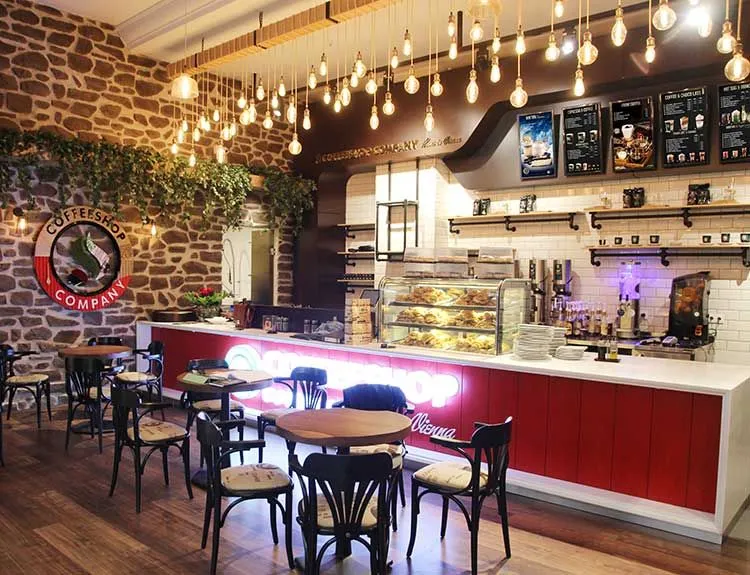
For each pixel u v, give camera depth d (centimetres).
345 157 846
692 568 333
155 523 385
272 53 748
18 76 661
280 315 668
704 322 586
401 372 510
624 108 621
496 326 478
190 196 783
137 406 405
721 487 361
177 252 807
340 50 731
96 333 734
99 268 726
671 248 614
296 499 432
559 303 669
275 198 863
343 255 916
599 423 409
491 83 691
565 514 408
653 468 388
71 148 676
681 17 565
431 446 492
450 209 787
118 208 734
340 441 311
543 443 433
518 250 730
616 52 604
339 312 611
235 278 973
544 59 650
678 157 596
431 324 512
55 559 336
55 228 691
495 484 332
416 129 764
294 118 553
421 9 607
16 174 663
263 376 479
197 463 507
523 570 330
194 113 823
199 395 601
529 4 580
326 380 479
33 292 680
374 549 295
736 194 588
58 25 692
